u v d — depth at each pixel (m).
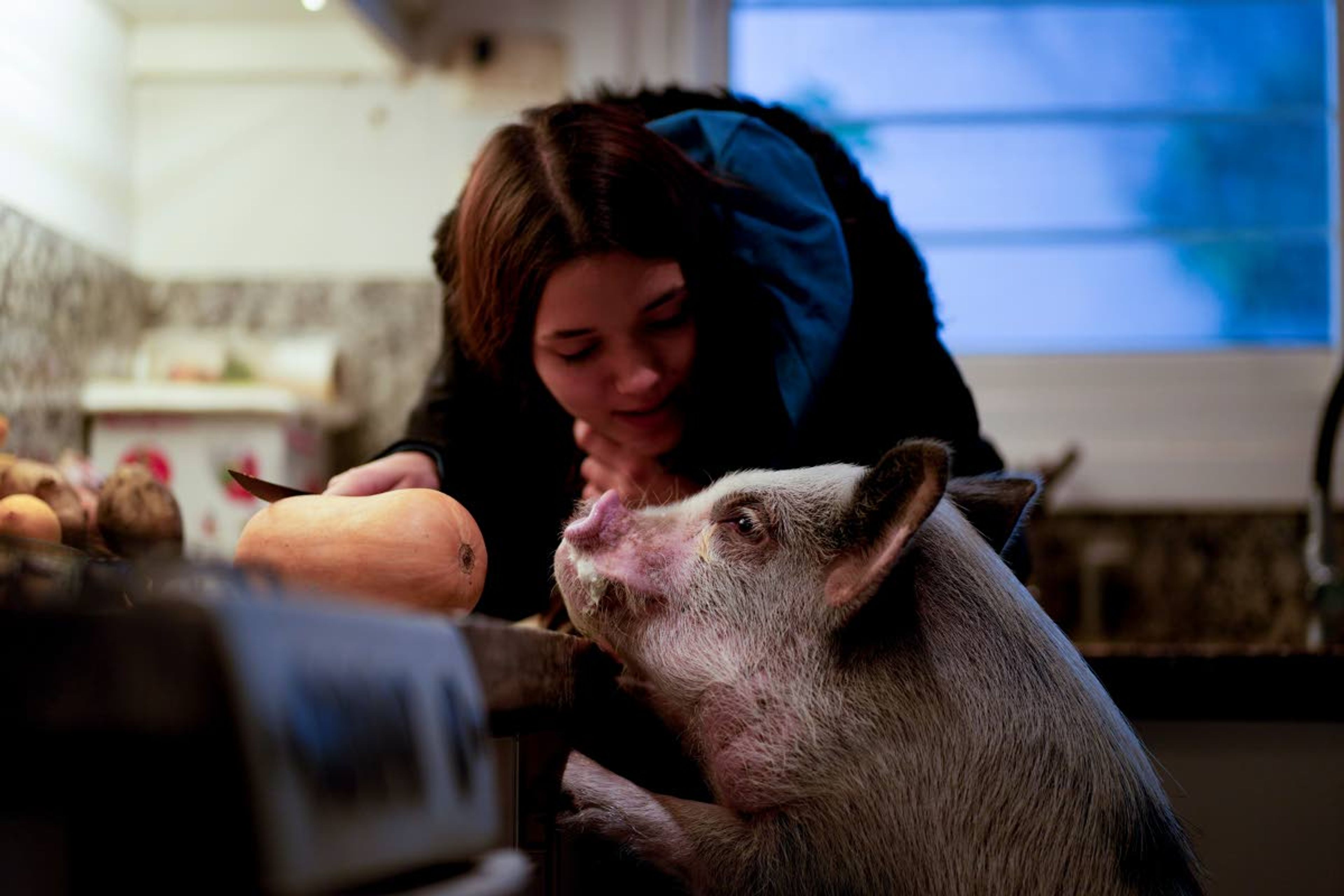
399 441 1.42
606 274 1.18
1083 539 2.57
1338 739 1.59
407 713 0.50
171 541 1.13
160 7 2.38
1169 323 2.76
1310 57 2.76
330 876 0.42
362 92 2.60
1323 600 2.19
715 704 1.06
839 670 1.03
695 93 1.54
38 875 0.40
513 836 0.93
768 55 2.83
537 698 0.79
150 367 2.36
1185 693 1.58
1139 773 1.04
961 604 1.05
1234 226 2.76
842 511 1.08
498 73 2.61
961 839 0.97
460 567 0.90
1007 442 2.65
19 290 1.98
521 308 1.22
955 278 2.79
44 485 1.07
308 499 0.89
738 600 1.08
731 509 1.12
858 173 1.50
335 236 2.58
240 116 2.58
